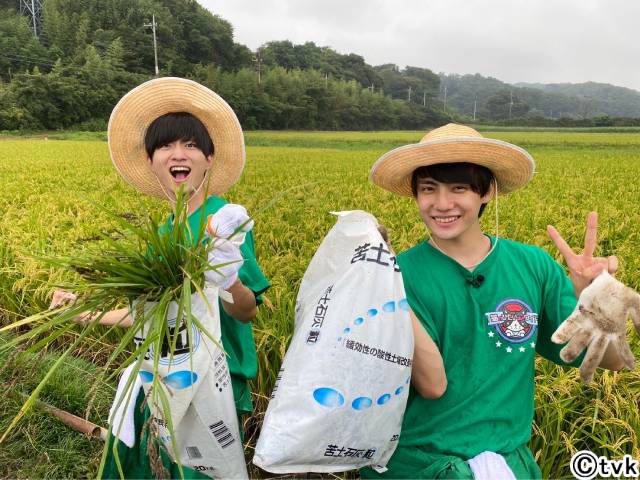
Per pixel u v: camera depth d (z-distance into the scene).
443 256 2.16
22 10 129.00
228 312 2.27
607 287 1.81
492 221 8.13
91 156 27.19
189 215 2.40
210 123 2.61
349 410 1.85
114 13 115.88
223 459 2.14
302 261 5.08
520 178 2.19
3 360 2.82
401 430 2.17
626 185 14.94
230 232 1.83
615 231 7.42
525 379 2.12
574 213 9.27
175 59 111.00
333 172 21.14
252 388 3.43
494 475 1.89
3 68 97.31
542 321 2.23
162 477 1.67
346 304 1.87
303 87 112.06
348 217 2.03
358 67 175.50
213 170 2.73
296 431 1.83
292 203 9.43
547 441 2.84
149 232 1.89
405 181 2.42
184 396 1.97
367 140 65.50
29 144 41.75
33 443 3.12
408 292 2.17
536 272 2.16
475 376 2.08
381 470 2.10
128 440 2.34
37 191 12.31
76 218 7.48
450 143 1.99
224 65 130.12
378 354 1.85
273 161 28.66
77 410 3.46
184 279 1.81
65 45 107.44
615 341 1.82
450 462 1.95
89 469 2.97
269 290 4.43
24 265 5.21
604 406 2.78
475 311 2.09
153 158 2.43
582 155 33.38
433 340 2.10
